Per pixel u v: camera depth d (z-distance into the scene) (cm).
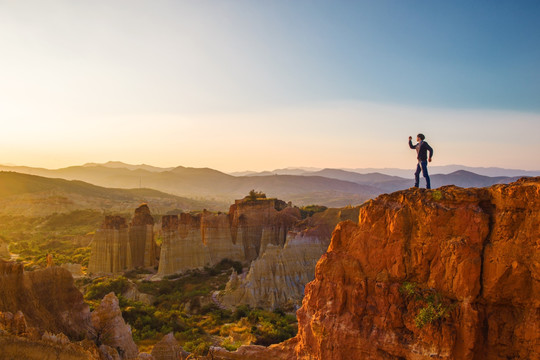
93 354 2981
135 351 4031
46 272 3691
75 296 3844
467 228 1823
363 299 2070
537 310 1644
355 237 2178
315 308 2238
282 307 7500
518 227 1703
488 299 1753
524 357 1664
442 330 1794
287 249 8462
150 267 11219
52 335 2730
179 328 6169
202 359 2781
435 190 1977
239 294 7806
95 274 10269
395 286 1981
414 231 1969
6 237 17125
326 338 2125
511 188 1736
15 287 3316
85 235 16925
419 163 2281
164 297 8188
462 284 1773
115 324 3941
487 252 1761
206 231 11406
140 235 11462
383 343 1947
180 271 10262
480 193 1861
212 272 10100
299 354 2334
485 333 1759
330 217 10056
